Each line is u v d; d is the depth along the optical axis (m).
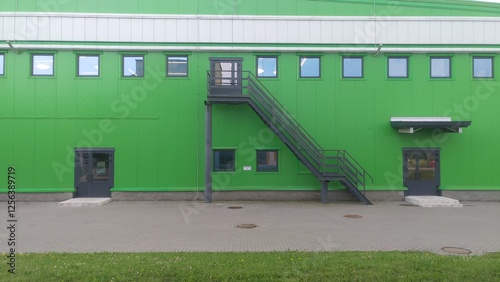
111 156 16.47
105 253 7.53
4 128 16.23
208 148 15.89
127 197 16.36
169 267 6.26
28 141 16.25
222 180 16.58
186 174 16.55
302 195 16.58
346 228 10.48
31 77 16.33
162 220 11.76
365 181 16.73
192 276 5.88
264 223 11.23
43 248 8.26
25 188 16.14
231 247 8.30
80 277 5.82
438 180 16.88
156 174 16.50
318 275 5.98
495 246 8.50
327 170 16.59
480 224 11.16
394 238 9.25
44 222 11.43
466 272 6.11
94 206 14.76
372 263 6.55
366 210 13.87
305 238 9.20
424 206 14.94
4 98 16.27
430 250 8.11
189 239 9.11
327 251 7.83
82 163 16.45
